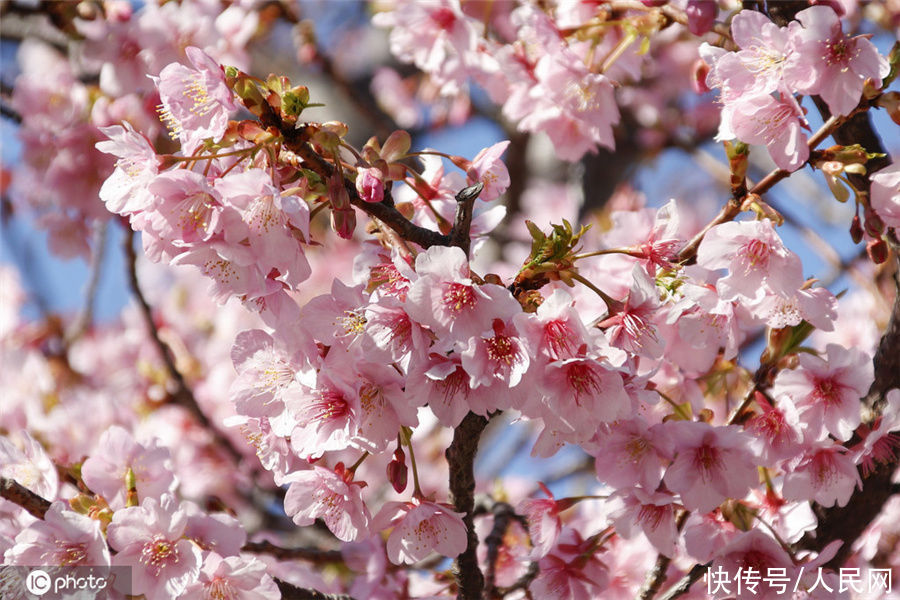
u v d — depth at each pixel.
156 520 0.82
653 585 0.87
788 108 0.83
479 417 0.82
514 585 0.90
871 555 0.89
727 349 0.86
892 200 0.83
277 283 0.78
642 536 0.91
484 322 0.78
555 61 0.94
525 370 0.77
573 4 0.95
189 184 0.77
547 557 0.88
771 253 0.83
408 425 0.79
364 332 0.78
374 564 0.93
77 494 0.88
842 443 0.85
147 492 0.87
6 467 0.88
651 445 0.84
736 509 0.85
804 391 0.83
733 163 0.83
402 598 0.93
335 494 0.82
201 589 0.82
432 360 0.78
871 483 0.86
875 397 0.86
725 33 0.88
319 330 0.79
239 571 0.82
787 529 0.86
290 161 0.78
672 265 0.84
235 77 0.78
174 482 0.87
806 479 0.84
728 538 0.85
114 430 0.87
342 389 0.79
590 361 0.78
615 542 0.93
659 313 0.85
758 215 0.83
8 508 0.86
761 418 0.84
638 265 0.80
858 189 0.87
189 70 0.78
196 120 0.78
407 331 0.78
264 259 0.77
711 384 0.89
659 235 0.85
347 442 0.79
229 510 0.91
